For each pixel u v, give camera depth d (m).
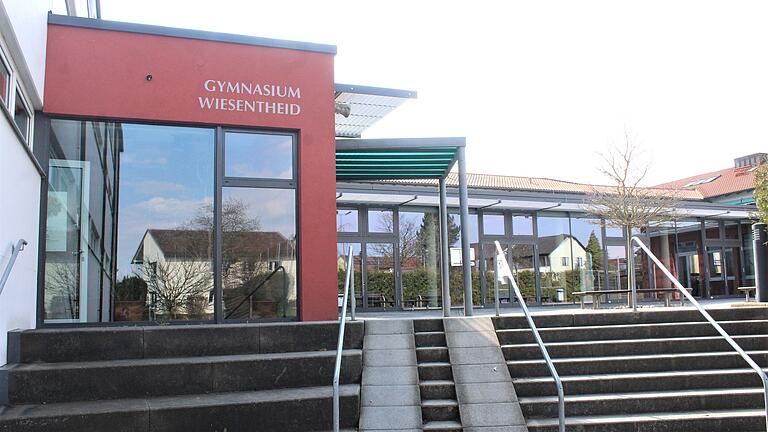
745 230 26.77
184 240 8.84
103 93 8.50
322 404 6.77
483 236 21.80
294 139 9.38
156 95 8.73
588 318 9.08
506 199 20.55
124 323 8.45
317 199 9.23
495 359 8.02
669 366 8.20
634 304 9.71
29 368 6.38
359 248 19.70
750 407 7.57
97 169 8.62
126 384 6.69
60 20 8.43
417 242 20.50
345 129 16.06
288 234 9.20
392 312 18.92
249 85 9.16
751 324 9.24
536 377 7.90
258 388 7.14
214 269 8.84
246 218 9.05
